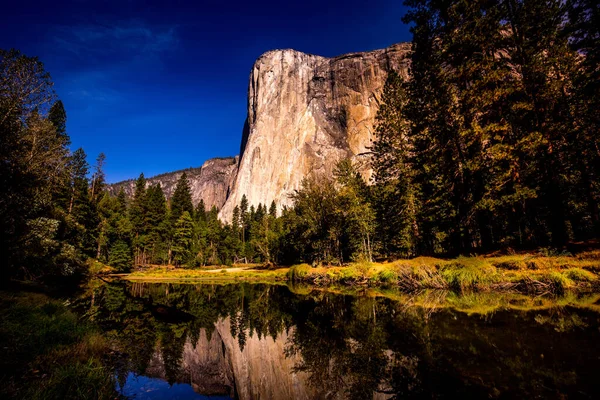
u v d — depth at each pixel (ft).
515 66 54.19
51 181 50.65
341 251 110.93
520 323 23.50
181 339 30.19
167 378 20.04
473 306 32.14
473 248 59.41
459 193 61.77
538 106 51.16
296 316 39.81
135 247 160.76
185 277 121.39
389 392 15.31
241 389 18.89
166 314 41.14
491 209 50.75
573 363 15.33
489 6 55.06
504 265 43.14
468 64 53.93
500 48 54.54
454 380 15.07
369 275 65.92
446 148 61.67
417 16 63.41
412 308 35.06
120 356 23.59
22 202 42.11
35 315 26.35
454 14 56.44
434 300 38.52
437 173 68.85
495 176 53.26
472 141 52.31
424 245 97.09
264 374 21.26
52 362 17.65
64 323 25.75
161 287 83.35
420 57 65.87
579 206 66.80
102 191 171.63
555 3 49.67
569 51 49.85
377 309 37.58
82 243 105.70
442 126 61.52
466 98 54.29
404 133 82.48
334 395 16.62
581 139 49.21
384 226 95.09
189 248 175.52
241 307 49.26
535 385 13.43
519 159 50.80
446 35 57.77
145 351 25.55
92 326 28.96
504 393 13.02
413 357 19.35
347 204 102.42
